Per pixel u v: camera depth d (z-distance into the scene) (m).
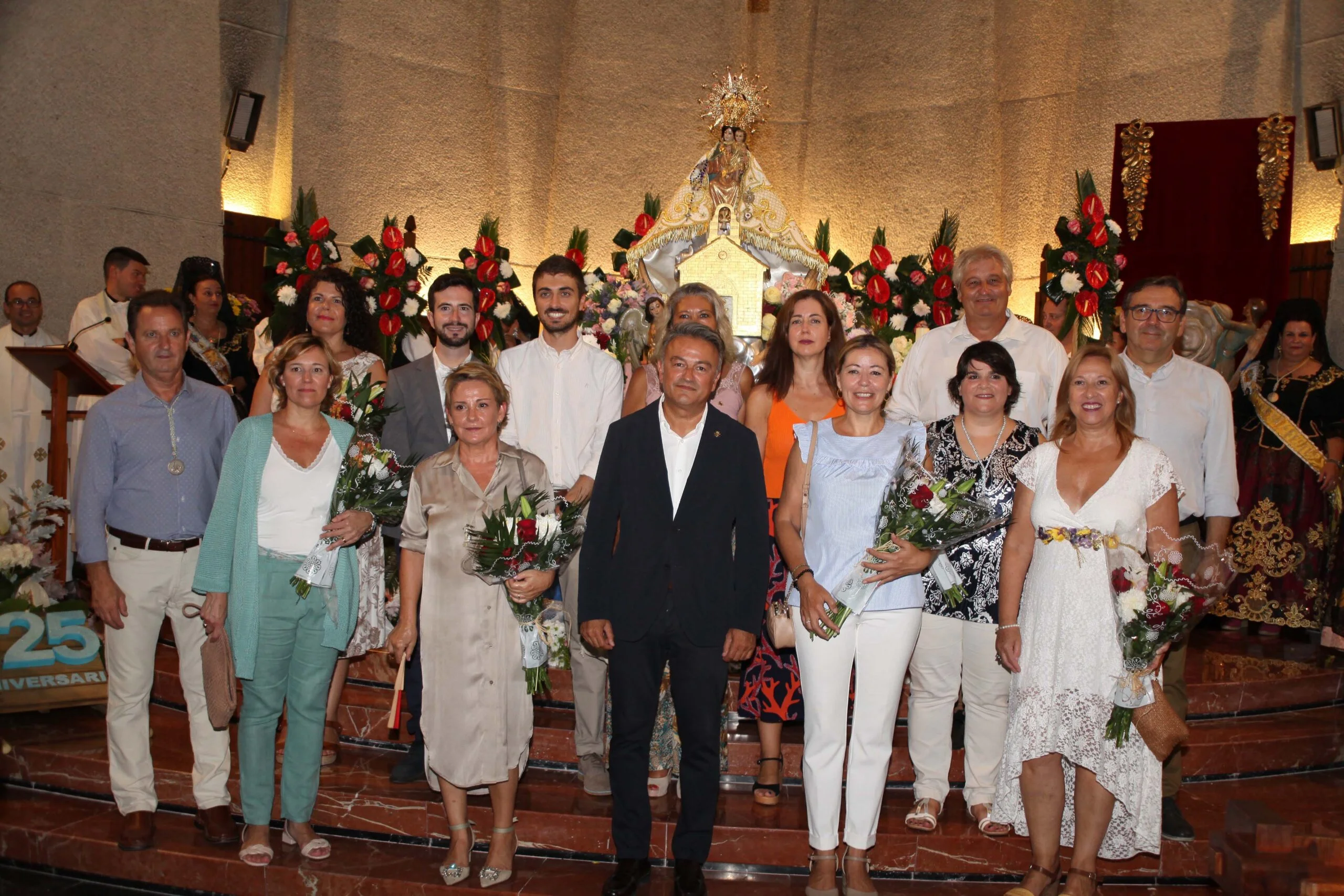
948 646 3.52
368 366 4.16
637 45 8.73
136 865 3.57
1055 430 3.33
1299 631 5.59
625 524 3.28
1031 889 3.22
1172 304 3.70
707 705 3.22
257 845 3.50
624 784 3.27
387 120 7.75
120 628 3.54
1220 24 7.08
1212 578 3.01
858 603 3.12
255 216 7.40
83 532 3.47
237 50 7.39
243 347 5.97
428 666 3.31
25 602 4.37
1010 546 3.32
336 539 3.36
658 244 6.69
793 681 3.66
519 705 3.35
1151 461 3.19
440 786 3.43
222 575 3.38
